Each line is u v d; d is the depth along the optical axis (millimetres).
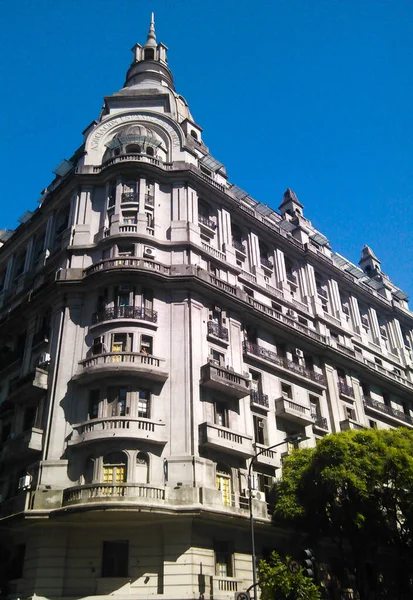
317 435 39312
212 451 29922
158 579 25750
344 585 33250
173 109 46156
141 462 28188
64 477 28031
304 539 31453
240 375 33062
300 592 24125
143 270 32969
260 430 34875
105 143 42062
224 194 41656
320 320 46031
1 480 32500
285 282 44969
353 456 28625
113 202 37844
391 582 36156
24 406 33500
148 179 38562
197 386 31281
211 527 27875
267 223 46312
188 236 36719
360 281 57406
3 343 40812
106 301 33125
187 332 32688
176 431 29484
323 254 51656
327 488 27953
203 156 42781
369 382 48906
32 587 25625
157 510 25781
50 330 34469
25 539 28234
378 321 57406
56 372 31547
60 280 34156
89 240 36844
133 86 47812
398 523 32031
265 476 33500
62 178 45156
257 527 29703
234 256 40719
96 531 27031
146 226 36156
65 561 26219
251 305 37688
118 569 26359
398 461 28734
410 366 56438
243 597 22547
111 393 30000
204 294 35188
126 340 31375
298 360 41375
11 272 46250
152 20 58625
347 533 29344
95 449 28125
